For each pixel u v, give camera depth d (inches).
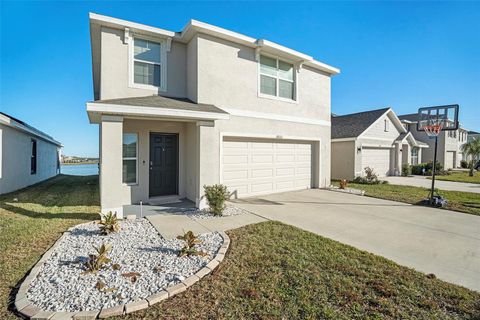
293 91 421.4
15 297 110.9
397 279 130.1
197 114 266.1
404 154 845.2
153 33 305.0
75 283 121.0
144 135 310.8
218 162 328.5
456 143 1162.0
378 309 104.3
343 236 204.5
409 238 200.8
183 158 335.6
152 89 311.7
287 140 421.4
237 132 345.7
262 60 378.3
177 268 138.0
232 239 188.5
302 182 450.3
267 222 236.2
